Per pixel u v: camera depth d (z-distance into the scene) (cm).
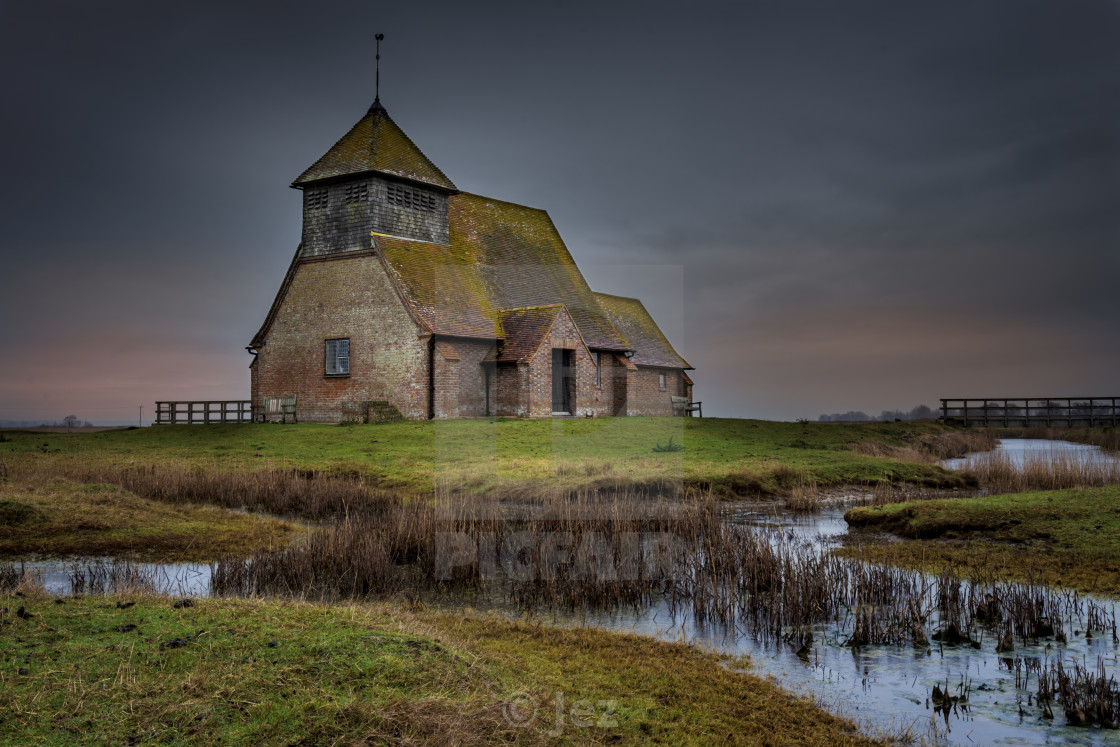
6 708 534
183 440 2945
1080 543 1352
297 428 3142
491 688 656
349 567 1124
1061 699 722
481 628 884
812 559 1174
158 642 671
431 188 3744
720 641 899
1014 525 1488
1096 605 1045
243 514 1703
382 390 3350
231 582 1088
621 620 969
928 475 2306
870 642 905
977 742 644
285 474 2059
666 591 1094
